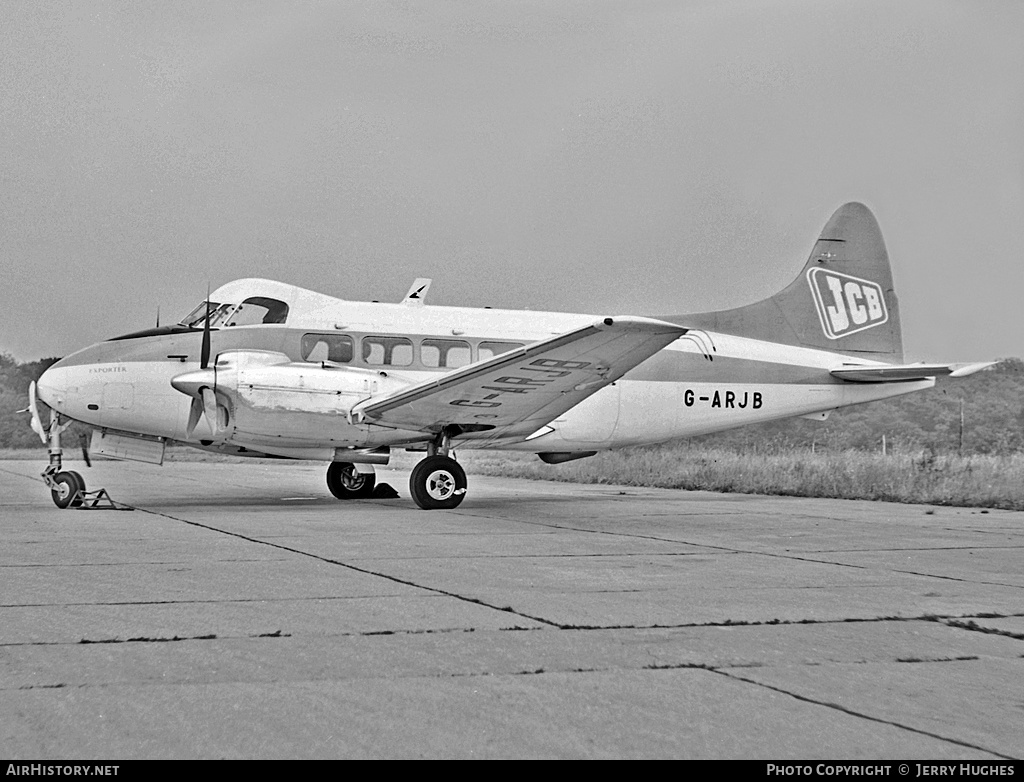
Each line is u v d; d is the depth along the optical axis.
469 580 6.87
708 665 4.44
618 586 6.70
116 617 5.40
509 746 3.31
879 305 18.06
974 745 3.35
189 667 4.30
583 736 3.41
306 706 3.73
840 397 17.44
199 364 14.19
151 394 14.03
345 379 13.64
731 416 16.78
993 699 3.91
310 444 13.89
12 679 4.07
